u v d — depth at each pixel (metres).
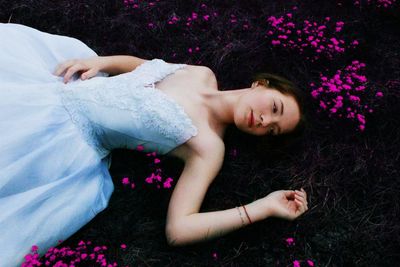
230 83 2.74
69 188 1.83
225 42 2.88
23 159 1.71
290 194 2.01
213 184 2.22
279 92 2.08
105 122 1.98
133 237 1.97
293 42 2.76
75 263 1.80
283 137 2.22
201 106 2.09
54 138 1.86
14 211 1.64
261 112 2.04
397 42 3.07
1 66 1.87
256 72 2.79
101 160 2.11
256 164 2.34
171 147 2.03
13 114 1.75
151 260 1.91
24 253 1.64
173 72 2.18
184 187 1.93
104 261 1.64
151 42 2.87
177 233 1.82
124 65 2.38
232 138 2.43
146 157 2.27
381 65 2.89
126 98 1.96
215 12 3.06
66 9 2.87
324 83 2.47
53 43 2.24
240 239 2.00
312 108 2.60
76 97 1.98
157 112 1.93
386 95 2.63
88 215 1.88
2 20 2.80
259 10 3.14
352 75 2.58
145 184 2.17
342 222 2.12
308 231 2.07
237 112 2.07
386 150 2.43
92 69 2.20
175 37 2.89
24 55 2.02
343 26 3.08
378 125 2.53
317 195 2.24
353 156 2.37
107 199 2.02
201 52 2.83
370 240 2.04
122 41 2.85
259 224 2.05
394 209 2.18
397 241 2.04
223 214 1.88
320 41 2.88
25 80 1.93
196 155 1.98
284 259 1.98
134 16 2.94
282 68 2.80
